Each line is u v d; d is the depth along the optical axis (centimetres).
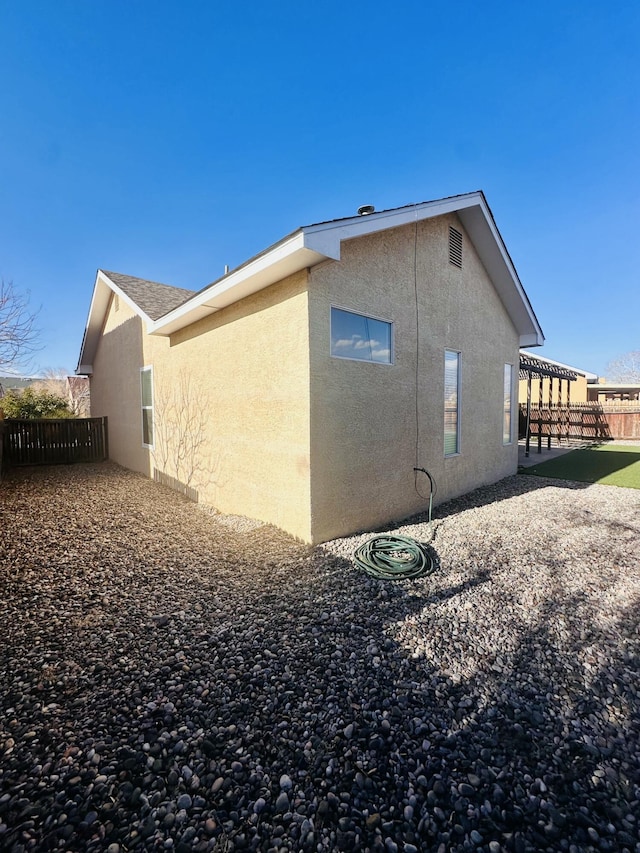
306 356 447
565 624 310
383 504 555
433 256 647
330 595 354
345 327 495
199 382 690
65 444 1195
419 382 619
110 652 272
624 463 1160
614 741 202
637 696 234
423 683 244
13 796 169
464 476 757
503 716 218
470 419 773
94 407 1398
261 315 520
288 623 310
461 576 393
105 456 1262
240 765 186
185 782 177
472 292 765
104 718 213
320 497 468
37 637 289
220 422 632
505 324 907
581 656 271
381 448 549
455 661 264
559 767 186
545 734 206
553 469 1061
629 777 181
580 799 171
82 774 180
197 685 240
